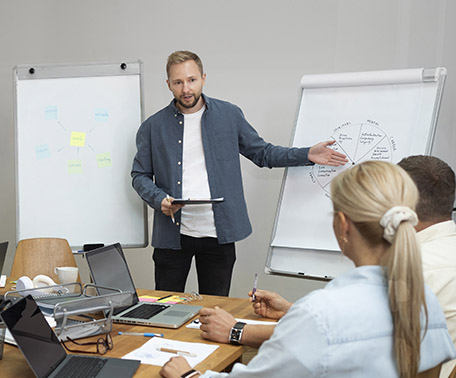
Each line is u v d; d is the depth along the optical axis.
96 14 4.18
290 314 1.15
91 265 2.13
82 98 3.44
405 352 1.09
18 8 4.33
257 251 3.94
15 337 1.41
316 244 2.91
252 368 1.19
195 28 3.97
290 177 3.07
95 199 3.44
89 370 1.54
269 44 3.81
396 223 1.08
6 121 4.38
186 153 3.10
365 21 3.58
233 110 3.14
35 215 3.45
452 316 1.60
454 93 3.40
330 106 3.04
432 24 3.43
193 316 2.09
